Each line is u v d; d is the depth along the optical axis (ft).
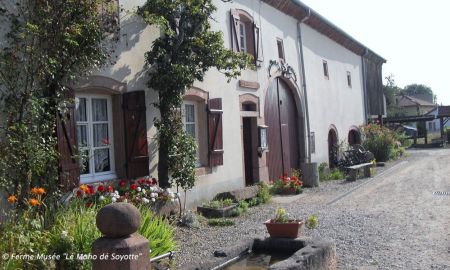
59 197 21.93
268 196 39.24
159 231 19.16
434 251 22.24
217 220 29.86
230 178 39.37
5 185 19.60
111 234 12.22
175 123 29.55
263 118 45.93
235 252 17.06
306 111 56.13
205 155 36.47
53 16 21.88
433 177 53.88
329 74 65.82
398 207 34.73
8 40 21.50
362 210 33.99
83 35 22.86
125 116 28.25
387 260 21.02
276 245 18.01
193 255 22.08
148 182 27.25
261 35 46.39
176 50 29.66
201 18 30.14
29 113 20.74
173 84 28.89
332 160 65.82
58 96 22.27
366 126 79.30
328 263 16.90
